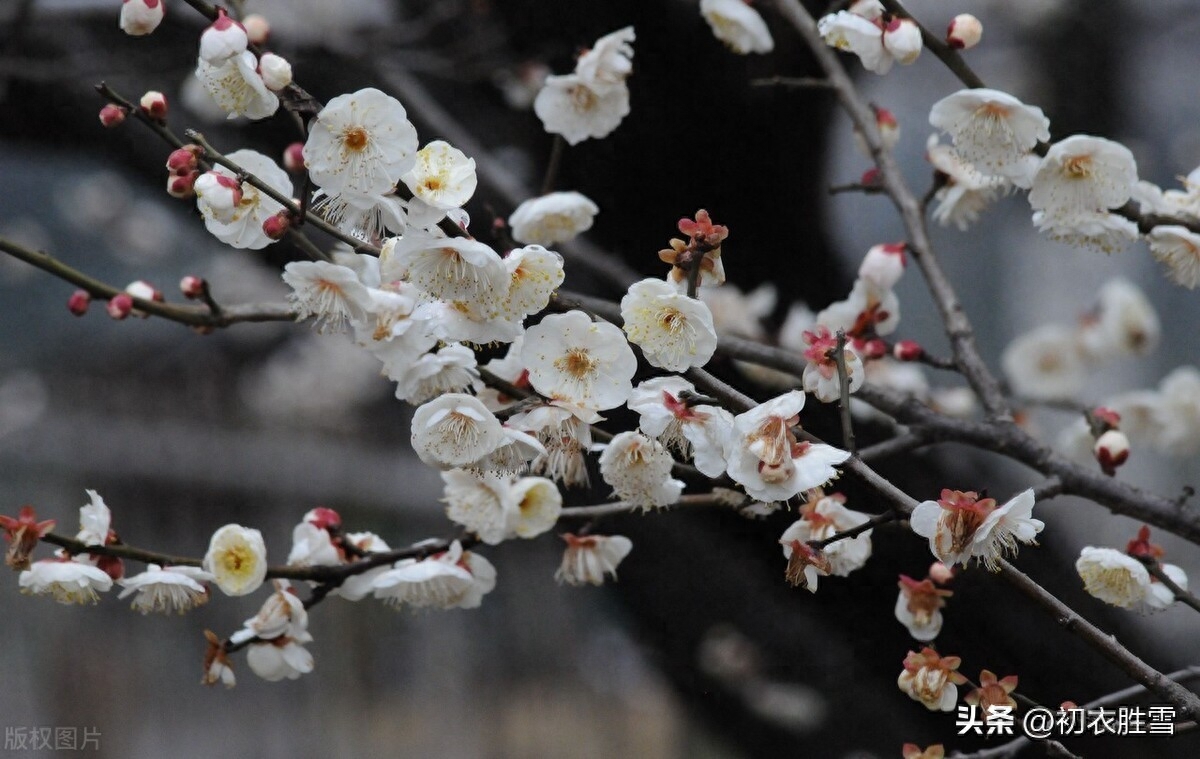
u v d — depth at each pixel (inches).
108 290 51.3
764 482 48.9
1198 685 58.4
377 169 48.5
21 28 60.9
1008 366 72.8
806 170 61.3
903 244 55.5
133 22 50.2
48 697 111.5
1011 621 57.6
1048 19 89.0
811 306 61.7
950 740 59.6
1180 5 89.8
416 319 50.1
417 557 52.4
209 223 49.9
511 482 52.2
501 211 59.1
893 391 54.4
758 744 61.3
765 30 56.2
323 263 49.7
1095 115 89.8
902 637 58.7
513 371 51.7
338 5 62.3
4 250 50.8
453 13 62.2
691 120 60.8
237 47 49.2
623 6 60.6
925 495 59.0
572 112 55.1
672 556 60.2
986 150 50.8
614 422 54.5
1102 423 54.4
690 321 48.9
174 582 50.7
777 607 60.1
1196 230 51.4
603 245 61.4
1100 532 73.6
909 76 91.7
